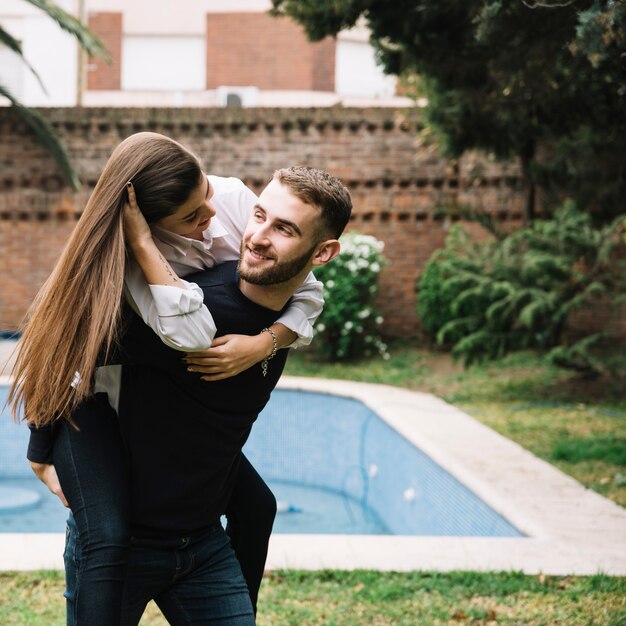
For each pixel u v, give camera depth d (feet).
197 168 6.10
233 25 70.28
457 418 23.20
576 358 28.40
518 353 32.45
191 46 71.31
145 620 10.77
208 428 6.40
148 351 6.18
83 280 5.87
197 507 6.56
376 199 36.09
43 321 6.00
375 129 35.88
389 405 24.34
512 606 11.12
